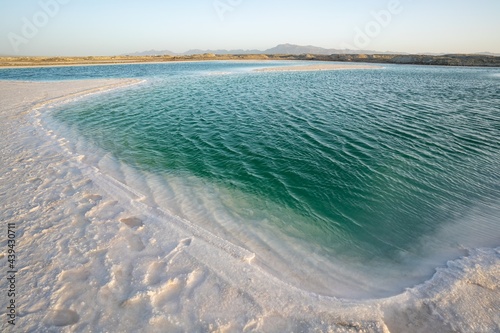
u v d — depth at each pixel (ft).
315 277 13.99
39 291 11.76
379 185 24.50
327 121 45.47
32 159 27.53
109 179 23.47
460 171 27.17
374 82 106.01
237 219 19.08
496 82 108.78
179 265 13.60
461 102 64.13
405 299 11.98
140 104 61.41
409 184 24.71
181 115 50.93
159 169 27.30
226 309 11.20
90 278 12.56
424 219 19.69
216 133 39.58
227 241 15.90
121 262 13.65
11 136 35.58
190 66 222.48
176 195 22.07
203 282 12.59
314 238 17.42
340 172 26.94
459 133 39.11
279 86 92.43
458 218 19.69
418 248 16.55
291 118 47.75
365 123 44.24
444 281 12.90
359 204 21.62
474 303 11.56
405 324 10.75
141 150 32.65
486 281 12.77
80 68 205.16
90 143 34.68
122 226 16.76
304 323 10.71
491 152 31.89
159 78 120.37
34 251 14.30
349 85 95.76
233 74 139.13
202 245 15.28
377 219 19.72
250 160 29.86
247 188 23.73
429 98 69.51
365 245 16.89
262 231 17.85
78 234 15.81
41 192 20.74
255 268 13.78
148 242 15.33
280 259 15.25
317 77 124.26
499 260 14.38
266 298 11.85
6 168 25.11
